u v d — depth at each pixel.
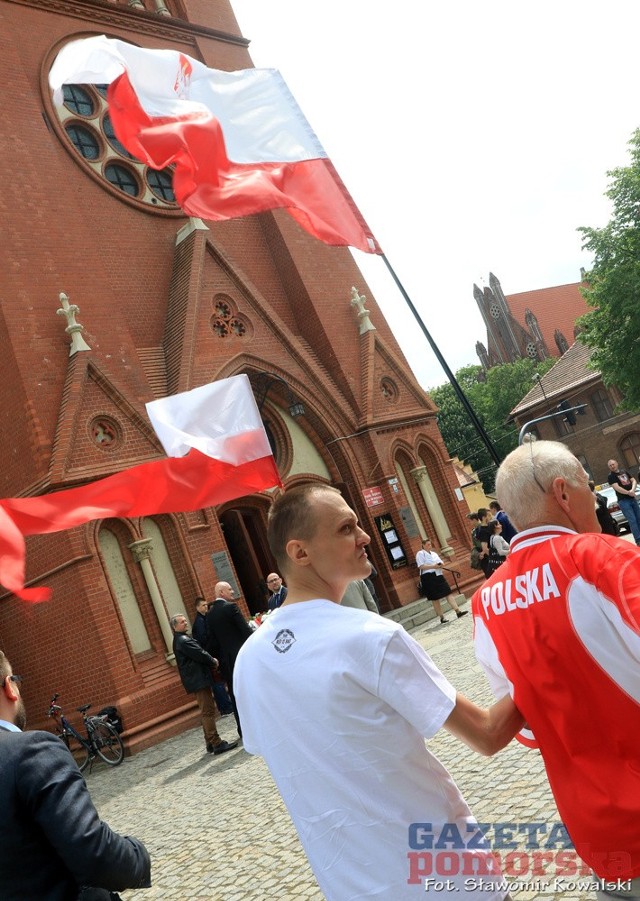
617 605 2.10
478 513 16.39
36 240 18.03
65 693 16.94
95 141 21.58
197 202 10.14
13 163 18.44
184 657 11.84
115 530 17.17
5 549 4.84
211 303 20.73
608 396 56.47
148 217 21.53
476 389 87.62
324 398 22.33
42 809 2.25
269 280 23.64
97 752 14.62
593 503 2.56
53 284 17.89
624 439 56.25
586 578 2.20
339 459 22.48
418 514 23.80
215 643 11.77
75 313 17.53
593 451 57.56
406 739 2.14
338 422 22.52
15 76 19.55
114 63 10.16
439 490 24.77
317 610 2.31
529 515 2.49
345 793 2.12
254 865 6.01
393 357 24.42
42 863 2.28
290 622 2.33
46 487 16.08
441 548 23.70
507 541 15.47
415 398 24.81
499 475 2.60
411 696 2.11
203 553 18.06
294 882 5.38
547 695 2.27
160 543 17.86
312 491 2.48
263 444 7.55
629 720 2.16
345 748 2.13
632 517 17.69
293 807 2.24
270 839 6.53
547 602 2.27
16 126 18.95
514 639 2.36
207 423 7.46
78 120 21.22
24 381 16.69
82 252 18.70
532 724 2.34
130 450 17.34
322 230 10.94
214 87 10.82
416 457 24.11
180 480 7.13
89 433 16.88
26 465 16.81
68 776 2.32
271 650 2.31
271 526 2.51
